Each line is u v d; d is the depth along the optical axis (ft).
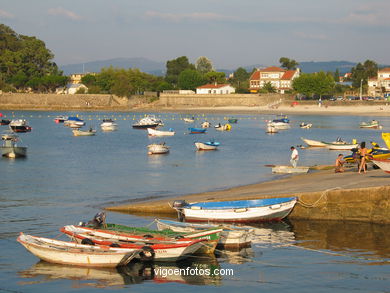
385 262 134.51
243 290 118.93
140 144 465.06
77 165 322.14
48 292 119.03
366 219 167.73
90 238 141.49
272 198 172.24
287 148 424.46
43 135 562.25
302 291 117.50
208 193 211.61
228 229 147.84
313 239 154.30
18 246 149.07
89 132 563.48
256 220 169.27
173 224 150.92
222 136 549.54
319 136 542.16
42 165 321.93
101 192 229.25
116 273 130.62
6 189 237.25
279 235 158.61
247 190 203.92
